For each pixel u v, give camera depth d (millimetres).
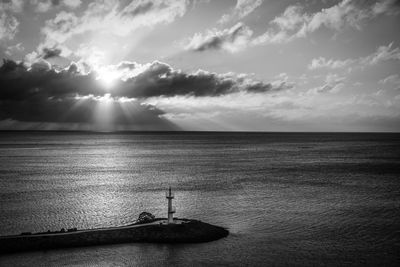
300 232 39781
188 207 51656
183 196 59656
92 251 33812
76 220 44469
